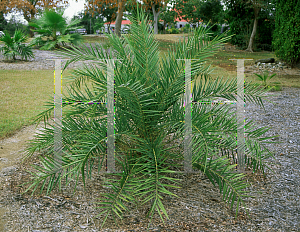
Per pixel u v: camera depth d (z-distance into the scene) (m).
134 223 2.55
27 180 3.27
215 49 3.04
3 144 4.42
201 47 3.04
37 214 2.63
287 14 12.55
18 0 27.25
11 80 8.98
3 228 2.41
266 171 3.69
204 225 2.54
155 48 2.99
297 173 3.62
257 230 2.50
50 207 2.75
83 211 2.71
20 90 7.85
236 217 2.69
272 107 6.86
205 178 3.46
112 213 2.48
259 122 5.74
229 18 21.16
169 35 23.89
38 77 9.60
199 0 24.98
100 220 2.58
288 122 5.71
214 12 24.48
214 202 2.94
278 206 2.90
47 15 14.50
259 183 3.38
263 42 20.56
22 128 5.22
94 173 3.49
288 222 2.63
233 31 20.67
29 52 12.91
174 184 3.28
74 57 2.97
